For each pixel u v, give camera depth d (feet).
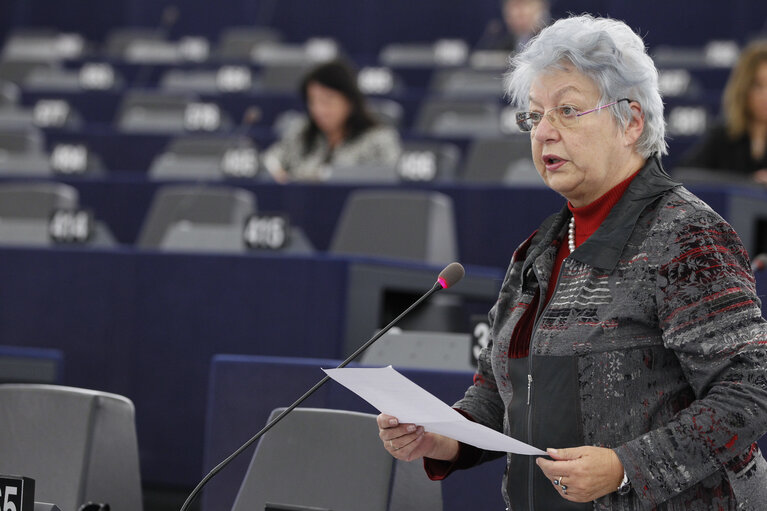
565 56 10.33
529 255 10.88
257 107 51.13
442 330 21.79
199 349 21.57
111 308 22.31
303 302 20.88
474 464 11.56
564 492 9.66
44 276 22.79
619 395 9.90
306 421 13.64
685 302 9.64
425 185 29.30
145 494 21.84
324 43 68.13
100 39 76.54
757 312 9.65
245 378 16.22
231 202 29.07
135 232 33.65
